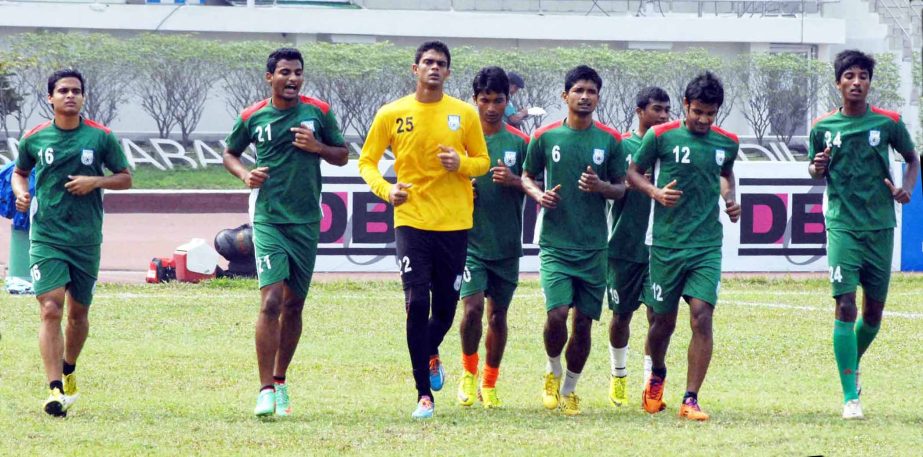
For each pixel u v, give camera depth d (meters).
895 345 41.34
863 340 31.06
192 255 56.59
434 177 28.48
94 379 33.78
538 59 112.69
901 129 30.20
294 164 29.48
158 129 113.19
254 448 25.06
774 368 37.50
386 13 119.25
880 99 111.25
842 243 30.00
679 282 29.59
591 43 121.25
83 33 114.81
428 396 28.92
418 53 28.62
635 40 120.06
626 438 26.19
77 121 29.88
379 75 111.06
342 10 118.56
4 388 31.91
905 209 62.81
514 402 31.81
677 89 113.19
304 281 29.92
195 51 110.94
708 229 29.47
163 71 110.44
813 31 119.62
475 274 30.66
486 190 30.77
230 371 35.44
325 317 46.75
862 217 30.08
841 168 30.16
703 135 29.52
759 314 48.41
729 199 29.88
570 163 29.92
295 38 119.56
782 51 122.06
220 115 114.31
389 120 28.67
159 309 47.59
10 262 51.19
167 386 33.12
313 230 29.97
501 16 119.88
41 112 110.81
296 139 29.20
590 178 29.05
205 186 103.31
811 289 57.16
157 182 103.31
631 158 31.47
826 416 29.50
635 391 34.19
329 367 36.53
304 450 24.86
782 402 31.84
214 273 57.31
